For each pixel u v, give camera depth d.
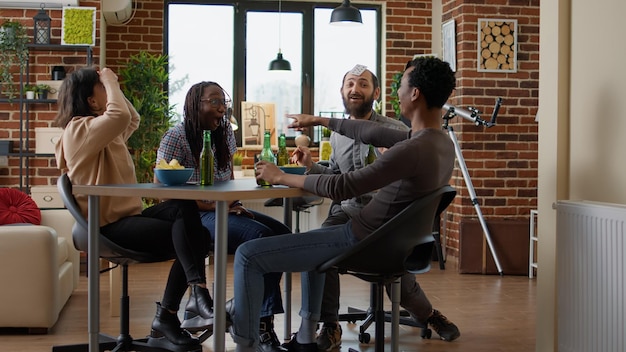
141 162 7.18
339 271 2.91
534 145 6.97
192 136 3.73
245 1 8.02
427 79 2.87
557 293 3.66
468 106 6.88
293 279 6.18
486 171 6.92
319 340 3.91
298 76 8.14
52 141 6.52
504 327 4.50
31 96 6.54
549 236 3.71
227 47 8.05
